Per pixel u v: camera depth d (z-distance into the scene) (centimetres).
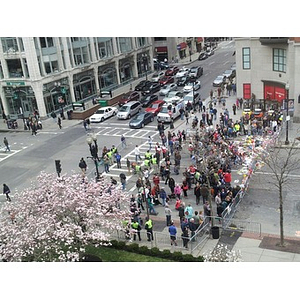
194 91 4972
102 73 6116
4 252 1653
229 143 3119
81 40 5581
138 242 2103
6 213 2044
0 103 5231
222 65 7319
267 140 3084
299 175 2692
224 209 2181
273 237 2023
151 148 3525
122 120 4550
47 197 1883
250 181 2653
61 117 4872
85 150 3644
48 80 4997
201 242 2044
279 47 4038
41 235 1652
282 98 4181
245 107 4350
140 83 6094
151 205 2377
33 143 4012
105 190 2006
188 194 2594
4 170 3359
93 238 1700
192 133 3638
